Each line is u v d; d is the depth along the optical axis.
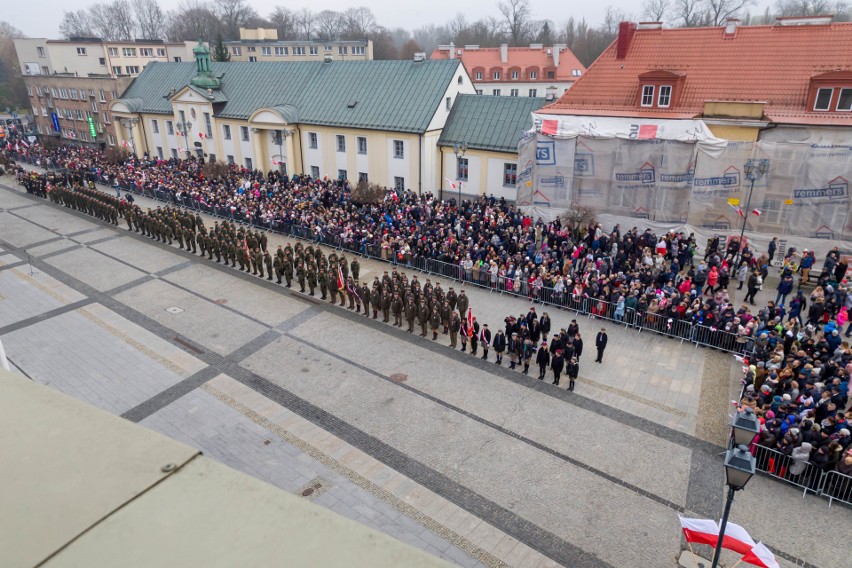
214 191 40.84
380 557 1.66
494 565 12.34
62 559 1.69
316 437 16.44
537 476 14.88
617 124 29.94
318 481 14.72
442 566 1.63
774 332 19.33
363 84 42.41
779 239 27.11
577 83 33.19
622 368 19.83
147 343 21.89
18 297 26.30
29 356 20.98
